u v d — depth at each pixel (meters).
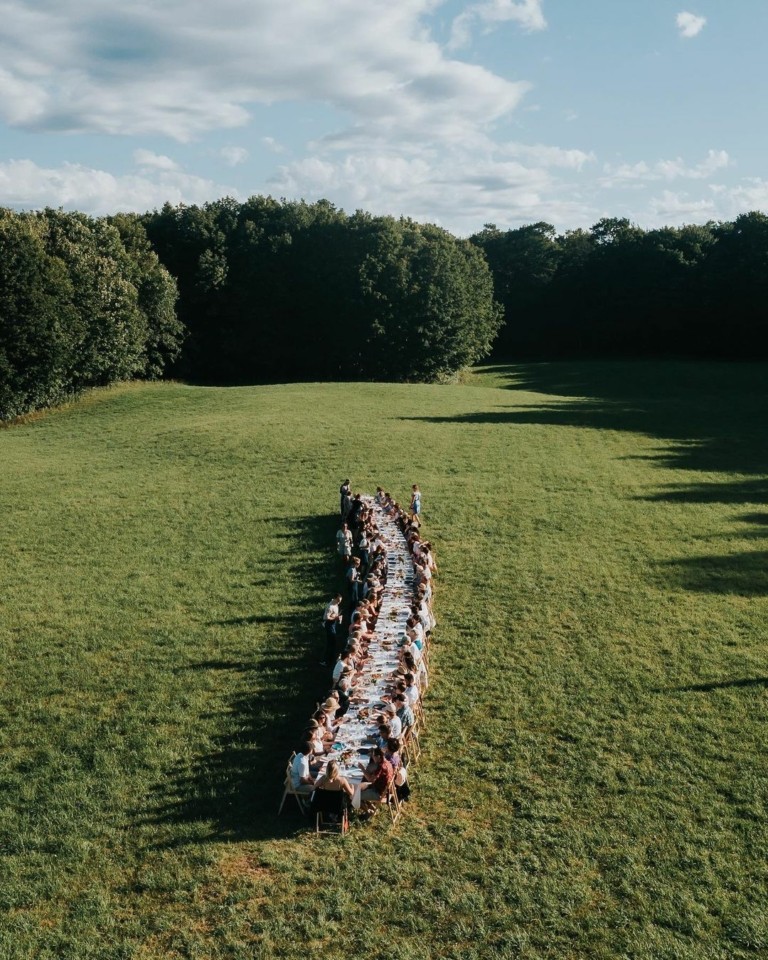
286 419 58.47
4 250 66.19
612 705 19.64
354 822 15.47
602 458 47.91
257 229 99.88
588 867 14.02
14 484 43.19
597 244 149.00
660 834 14.80
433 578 28.70
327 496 39.84
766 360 112.56
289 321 99.56
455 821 15.39
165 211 102.06
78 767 17.44
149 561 31.03
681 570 29.11
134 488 42.03
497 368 114.75
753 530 33.84
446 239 113.75
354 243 98.25
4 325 65.06
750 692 20.09
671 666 21.62
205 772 17.14
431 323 97.56
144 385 79.88
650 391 82.81
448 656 22.59
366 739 16.97
